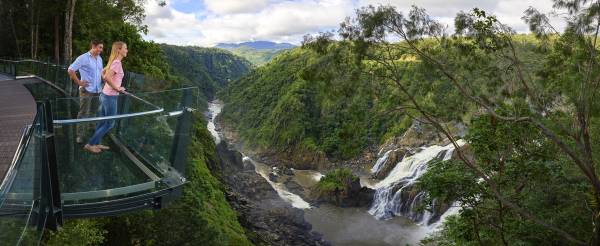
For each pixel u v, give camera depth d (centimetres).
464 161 1582
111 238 2238
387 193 5422
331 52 1605
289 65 14388
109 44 4259
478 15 1609
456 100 1716
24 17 3834
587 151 1438
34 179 545
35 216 548
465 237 1691
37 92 1351
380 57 1673
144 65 4516
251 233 4172
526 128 1573
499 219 1712
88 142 646
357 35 1547
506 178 1617
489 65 1738
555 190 1588
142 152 715
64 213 618
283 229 4738
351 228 4903
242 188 6319
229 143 11181
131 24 4675
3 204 448
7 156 675
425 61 1648
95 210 644
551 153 1609
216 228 2950
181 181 766
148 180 709
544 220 1554
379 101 1695
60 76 1470
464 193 1527
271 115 11394
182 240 2530
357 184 5756
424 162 6166
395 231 4778
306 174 8006
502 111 1652
